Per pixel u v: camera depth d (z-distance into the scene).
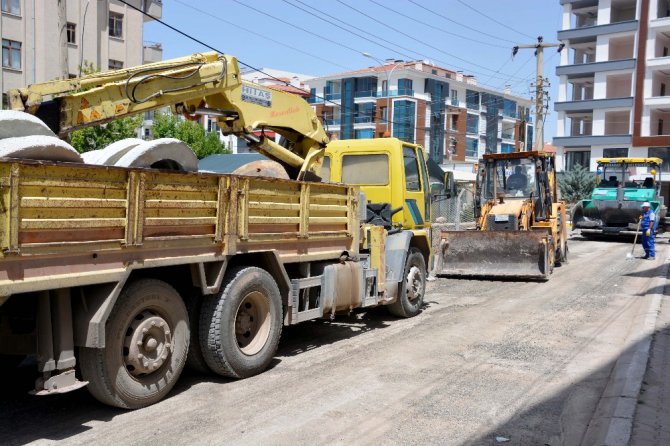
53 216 4.20
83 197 4.39
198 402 5.34
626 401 5.27
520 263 13.75
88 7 31.97
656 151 45.34
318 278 7.11
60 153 4.50
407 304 9.29
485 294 11.81
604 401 5.46
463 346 7.57
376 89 65.94
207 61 6.50
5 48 28.70
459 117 68.56
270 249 6.31
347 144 9.54
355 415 5.09
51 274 4.22
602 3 48.66
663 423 4.80
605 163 26.30
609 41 48.38
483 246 14.03
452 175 10.28
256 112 7.27
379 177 9.30
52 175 4.16
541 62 31.61
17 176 3.94
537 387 5.96
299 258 6.85
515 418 5.11
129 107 5.92
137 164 5.27
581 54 54.28
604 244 24.56
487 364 6.75
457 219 26.56
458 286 12.87
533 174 15.84
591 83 52.28
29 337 4.70
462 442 4.59
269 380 6.04
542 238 13.59
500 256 13.91
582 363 6.82
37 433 4.59
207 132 26.94
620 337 8.10
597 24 48.97
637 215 24.67
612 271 15.57
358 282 7.85
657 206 24.84
